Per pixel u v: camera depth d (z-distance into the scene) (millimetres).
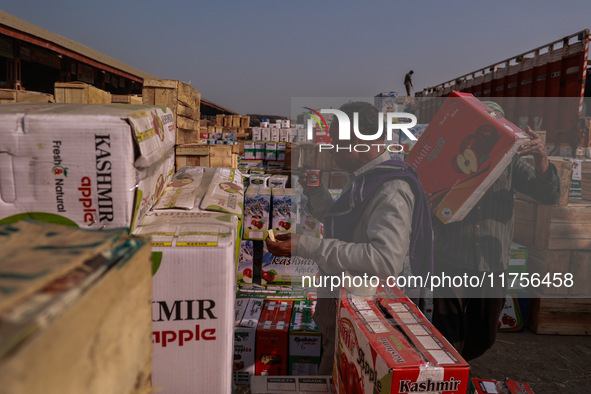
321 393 1617
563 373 2619
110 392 443
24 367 285
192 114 3242
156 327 1042
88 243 481
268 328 2377
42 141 925
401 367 1127
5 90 3443
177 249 1020
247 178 4473
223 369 1083
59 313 330
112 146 948
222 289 1053
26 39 9492
